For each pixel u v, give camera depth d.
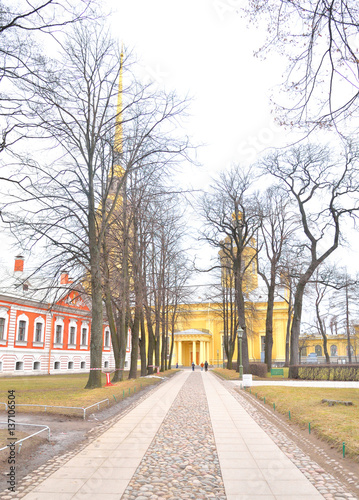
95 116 20.95
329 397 17.78
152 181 22.70
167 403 17.38
